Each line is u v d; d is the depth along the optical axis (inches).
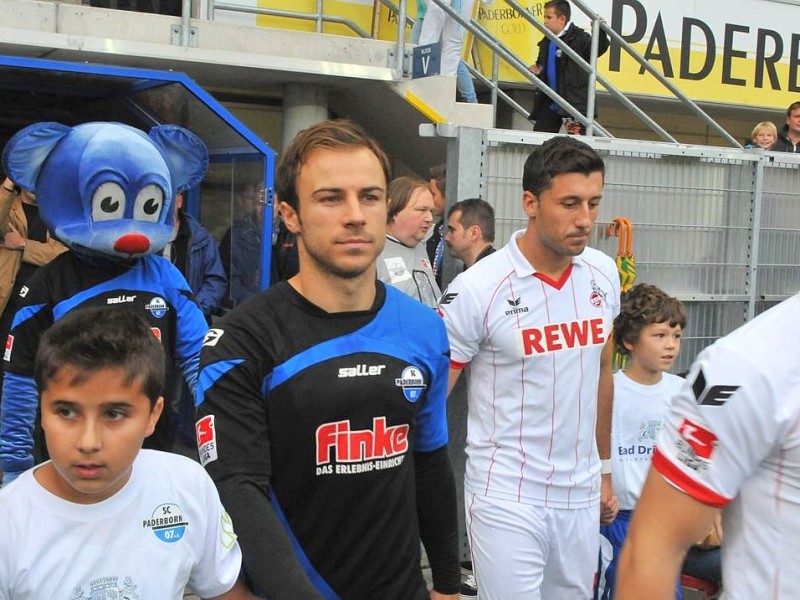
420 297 172.1
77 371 65.0
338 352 77.9
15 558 66.4
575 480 114.7
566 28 284.0
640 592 61.6
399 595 80.7
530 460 113.5
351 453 77.8
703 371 60.4
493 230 163.6
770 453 59.1
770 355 58.4
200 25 222.5
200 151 149.3
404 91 243.0
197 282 203.0
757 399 57.9
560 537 114.8
